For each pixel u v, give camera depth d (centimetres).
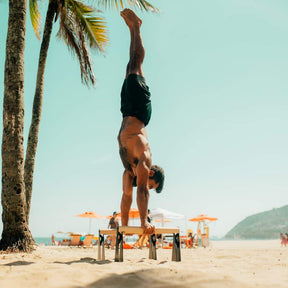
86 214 1817
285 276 259
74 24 1027
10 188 577
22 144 609
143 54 393
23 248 558
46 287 189
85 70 1015
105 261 349
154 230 339
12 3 654
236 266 355
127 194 371
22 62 637
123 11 410
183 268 289
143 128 367
